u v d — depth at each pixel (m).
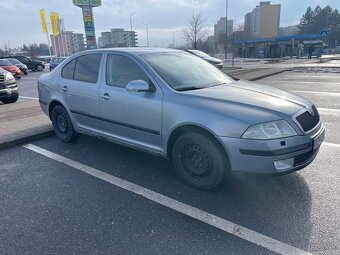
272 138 2.99
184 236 2.76
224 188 3.58
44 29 40.25
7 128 6.14
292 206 3.18
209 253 2.53
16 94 10.13
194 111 3.32
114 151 4.95
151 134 3.82
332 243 2.60
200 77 4.16
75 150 5.06
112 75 4.31
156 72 3.83
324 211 3.07
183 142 3.51
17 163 4.57
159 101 3.63
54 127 5.60
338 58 36.66
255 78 14.16
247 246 2.60
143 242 2.69
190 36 40.53
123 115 4.08
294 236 2.71
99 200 3.43
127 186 3.75
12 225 2.99
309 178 3.78
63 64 5.29
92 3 33.31
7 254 2.57
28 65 30.72
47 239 2.76
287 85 12.11
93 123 4.67
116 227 2.91
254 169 3.06
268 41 53.19
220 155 3.26
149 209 3.22
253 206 3.20
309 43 44.69
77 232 2.85
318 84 12.13
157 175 4.03
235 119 3.08
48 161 4.62
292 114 3.15
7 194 3.62
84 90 4.63
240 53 58.97
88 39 34.00
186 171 3.64
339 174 3.88
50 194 3.60
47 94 5.48
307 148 3.15
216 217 3.04
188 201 3.35
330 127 5.97
